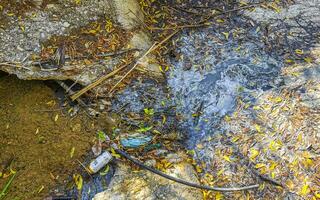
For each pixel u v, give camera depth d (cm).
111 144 195
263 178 189
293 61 232
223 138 204
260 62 232
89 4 223
